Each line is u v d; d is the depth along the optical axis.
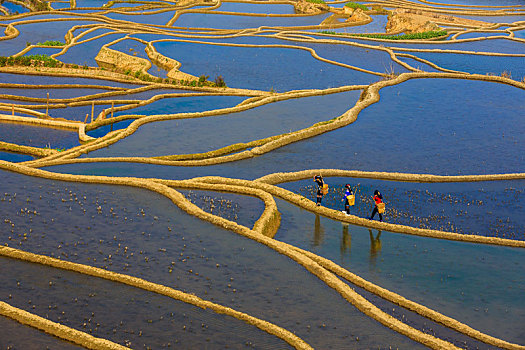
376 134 51.25
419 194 40.09
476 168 44.62
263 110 58.84
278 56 88.88
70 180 39.62
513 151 48.09
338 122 52.69
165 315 25.81
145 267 29.45
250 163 45.03
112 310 26.06
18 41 95.56
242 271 29.59
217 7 133.25
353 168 44.22
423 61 85.56
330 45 96.38
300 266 30.34
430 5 144.50
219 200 37.91
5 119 55.88
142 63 82.12
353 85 73.12
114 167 43.38
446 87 65.75
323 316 26.38
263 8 136.38
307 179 42.12
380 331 25.55
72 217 34.28
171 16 123.38
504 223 36.44
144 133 51.62
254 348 23.94
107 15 122.25
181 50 91.19
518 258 32.50
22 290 27.31
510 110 58.47
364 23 123.56
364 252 32.53
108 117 58.44
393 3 143.75
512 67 83.75
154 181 39.84
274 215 35.62
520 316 27.38
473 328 26.31
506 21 125.94
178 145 48.81
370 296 28.31
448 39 104.94
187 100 65.06
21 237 31.75
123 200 36.94
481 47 97.94
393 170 43.88
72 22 112.12
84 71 76.19
